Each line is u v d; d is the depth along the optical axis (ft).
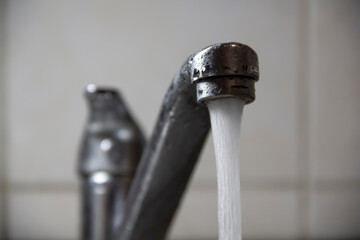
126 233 1.21
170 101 0.95
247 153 2.03
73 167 2.05
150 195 1.12
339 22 2.04
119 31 2.08
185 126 0.98
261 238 2.00
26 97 2.08
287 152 2.03
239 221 0.88
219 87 0.83
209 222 2.01
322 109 2.03
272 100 2.04
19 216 2.05
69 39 2.08
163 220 1.20
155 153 1.03
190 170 1.09
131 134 1.46
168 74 2.06
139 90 2.06
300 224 2.01
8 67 2.08
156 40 2.07
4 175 2.06
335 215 2.00
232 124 0.88
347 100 2.02
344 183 2.01
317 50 2.03
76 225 2.03
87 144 1.44
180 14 2.07
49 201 2.05
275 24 2.05
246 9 2.06
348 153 2.02
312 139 2.03
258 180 2.02
